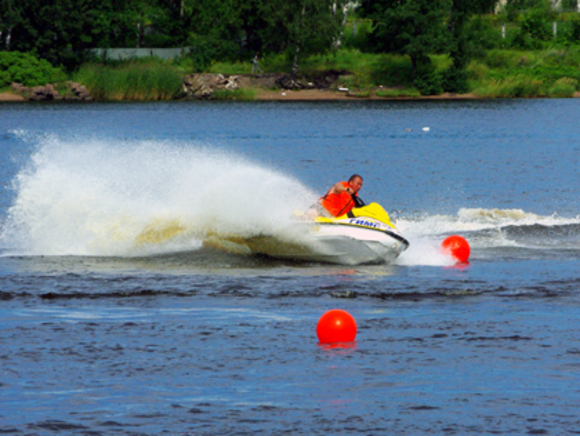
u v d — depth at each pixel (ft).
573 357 102.63
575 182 296.30
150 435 78.64
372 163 359.05
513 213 225.97
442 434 79.00
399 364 100.48
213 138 472.44
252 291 143.13
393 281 152.35
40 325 119.14
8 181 289.74
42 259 170.30
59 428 80.23
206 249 182.70
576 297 137.08
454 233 203.72
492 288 144.36
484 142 452.76
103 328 117.60
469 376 95.71
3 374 96.48
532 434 78.79
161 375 96.37
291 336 113.60
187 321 122.01
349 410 85.20
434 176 315.78
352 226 169.17
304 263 174.09
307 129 537.65
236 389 91.66
